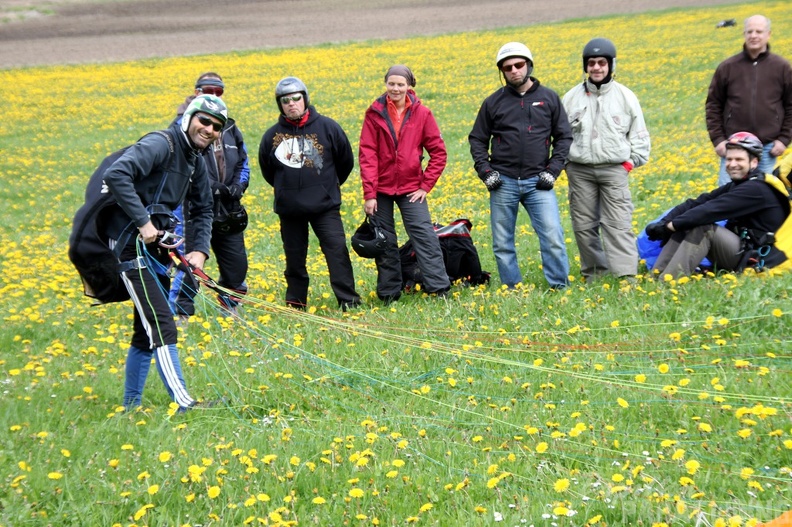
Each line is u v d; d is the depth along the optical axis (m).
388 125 17.56
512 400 11.57
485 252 22.61
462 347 13.48
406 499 9.12
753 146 16.22
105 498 9.47
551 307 15.55
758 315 13.73
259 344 14.89
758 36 18.05
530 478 9.24
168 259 12.50
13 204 39.53
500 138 17.47
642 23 98.19
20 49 115.31
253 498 8.92
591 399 11.41
